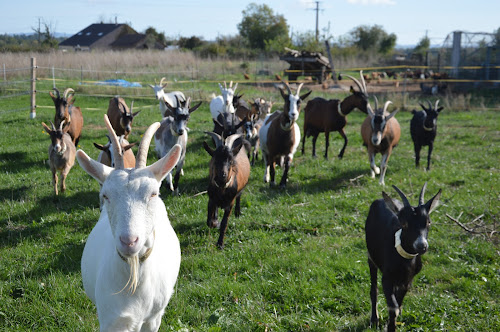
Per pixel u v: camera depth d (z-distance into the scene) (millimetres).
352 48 59906
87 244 3662
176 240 3740
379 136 9414
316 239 6828
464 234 6859
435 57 48344
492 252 6223
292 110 9070
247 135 10977
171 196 8836
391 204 4438
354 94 11445
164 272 3262
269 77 34844
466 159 11844
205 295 5117
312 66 32562
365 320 4684
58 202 8289
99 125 15062
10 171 9992
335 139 14508
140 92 21922
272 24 74250
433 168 11000
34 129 13891
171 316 4691
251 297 5070
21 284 5219
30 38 66375
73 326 4430
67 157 8586
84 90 21734
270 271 5770
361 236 6945
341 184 9633
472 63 32438
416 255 4258
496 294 5191
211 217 6914
